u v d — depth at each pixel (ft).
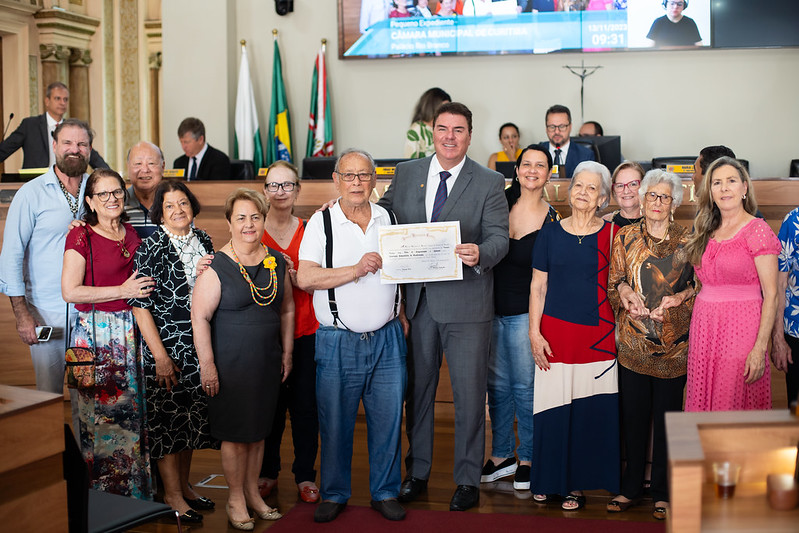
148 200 12.16
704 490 5.84
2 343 16.20
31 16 30.30
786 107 22.04
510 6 22.40
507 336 12.02
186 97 23.63
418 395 11.51
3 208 15.79
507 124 21.89
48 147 19.57
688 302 10.52
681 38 21.94
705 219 10.11
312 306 11.60
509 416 12.35
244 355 10.30
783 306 10.59
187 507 10.94
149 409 10.64
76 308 10.57
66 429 7.16
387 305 10.61
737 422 5.87
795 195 14.08
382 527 10.45
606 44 22.17
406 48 22.95
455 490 11.89
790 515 5.47
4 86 30.01
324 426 10.80
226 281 10.22
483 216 11.10
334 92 23.71
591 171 10.77
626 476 11.03
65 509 7.04
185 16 23.50
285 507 11.37
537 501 11.35
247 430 10.39
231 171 19.81
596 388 10.94
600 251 10.83
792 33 21.66
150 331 10.44
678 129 22.45
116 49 33.60
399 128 23.52
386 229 10.28
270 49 23.73
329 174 16.98
